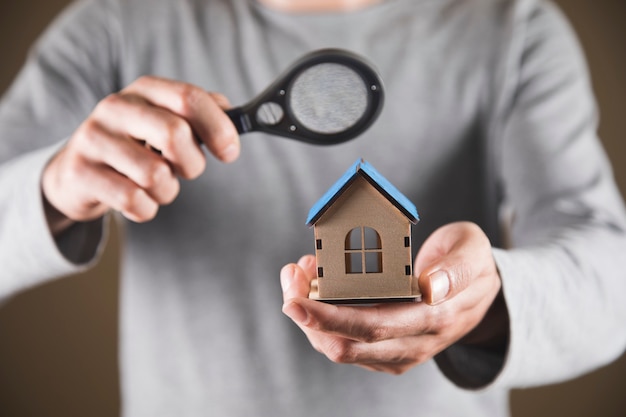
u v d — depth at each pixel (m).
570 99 1.12
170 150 0.73
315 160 1.12
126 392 1.20
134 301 1.16
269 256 1.11
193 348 1.12
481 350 0.82
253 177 1.12
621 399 1.88
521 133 1.10
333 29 1.17
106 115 0.75
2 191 0.88
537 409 1.90
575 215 1.02
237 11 1.19
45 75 1.14
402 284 0.67
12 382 1.91
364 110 0.76
